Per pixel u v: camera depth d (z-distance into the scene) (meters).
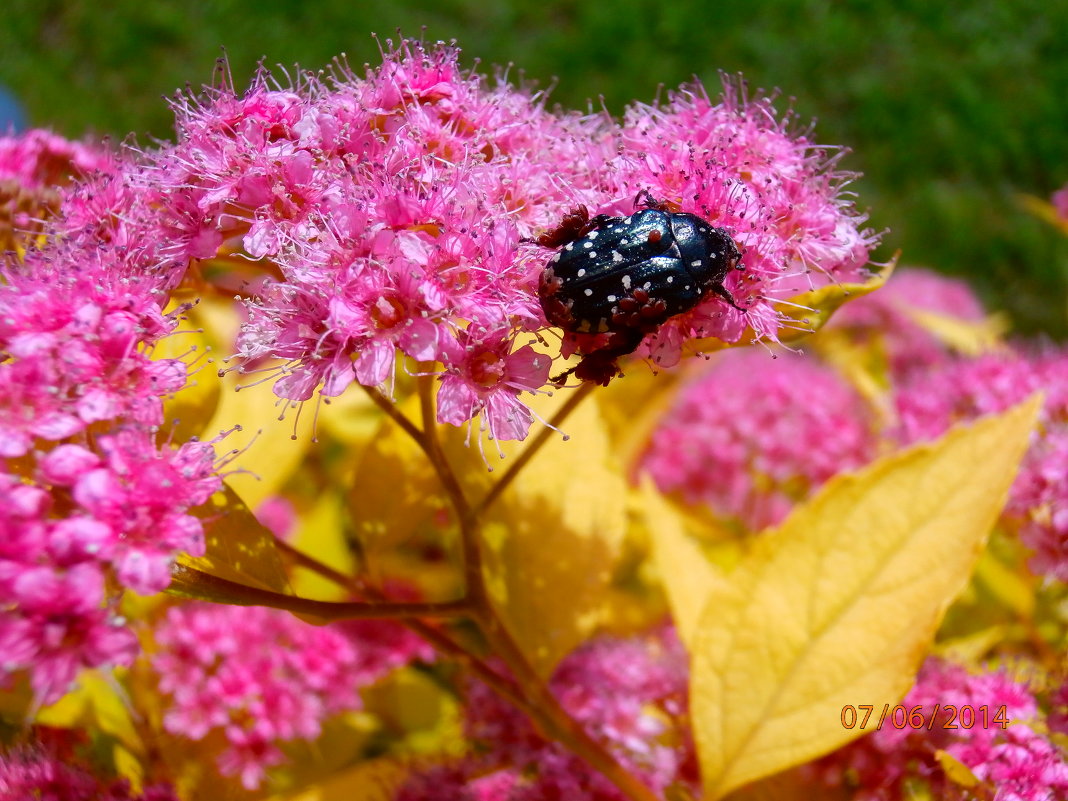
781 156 0.07
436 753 0.09
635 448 0.11
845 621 0.07
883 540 0.07
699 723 0.07
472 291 0.06
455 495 0.07
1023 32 0.30
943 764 0.07
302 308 0.06
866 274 0.07
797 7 0.30
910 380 0.12
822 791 0.07
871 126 0.28
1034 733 0.07
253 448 0.09
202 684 0.08
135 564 0.05
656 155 0.07
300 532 0.10
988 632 0.09
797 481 0.11
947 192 0.26
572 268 0.06
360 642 0.09
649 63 0.28
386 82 0.07
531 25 0.30
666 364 0.06
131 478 0.06
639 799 0.07
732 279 0.07
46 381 0.06
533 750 0.08
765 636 0.07
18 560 0.05
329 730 0.09
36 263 0.06
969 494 0.07
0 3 0.31
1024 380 0.09
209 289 0.07
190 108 0.07
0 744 0.07
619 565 0.11
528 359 0.06
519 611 0.08
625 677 0.08
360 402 0.12
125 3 0.31
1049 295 0.24
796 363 0.12
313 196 0.06
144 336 0.06
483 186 0.06
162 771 0.08
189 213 0.06
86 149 0.08
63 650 0.05
